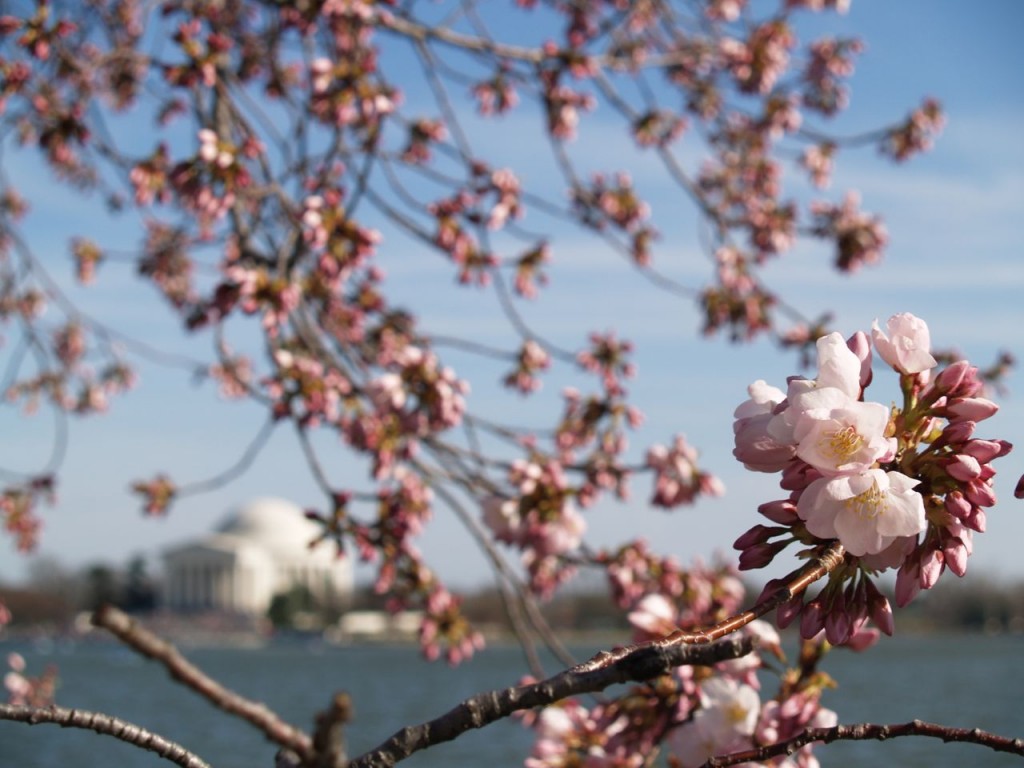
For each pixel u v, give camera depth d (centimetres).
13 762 2770
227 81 944
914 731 262
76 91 1091
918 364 278
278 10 1038
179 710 4934
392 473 919
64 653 13688
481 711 235
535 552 887
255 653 14425
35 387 1716
